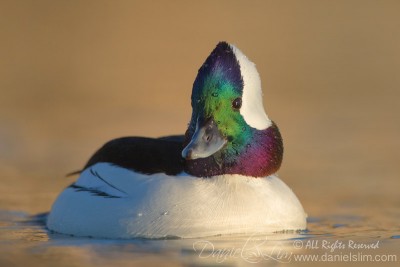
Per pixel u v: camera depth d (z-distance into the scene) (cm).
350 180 1522
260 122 1070
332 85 2464
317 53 2677
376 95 2380
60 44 2633
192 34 2727
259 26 2811
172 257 938
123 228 1039
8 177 1550
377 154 1752
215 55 1058
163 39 2688
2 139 1870
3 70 2459
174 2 2945
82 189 1118
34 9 2812
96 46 2636
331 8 2973
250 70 1065
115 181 1083
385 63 2619
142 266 898
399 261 951
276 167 1090
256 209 1055
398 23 2873
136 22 2802
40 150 1781
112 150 1131
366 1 3036
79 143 1844
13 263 921
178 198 1038
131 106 2212
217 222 1038
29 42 2642
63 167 1639
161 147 1106
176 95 2311
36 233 1113
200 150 1023
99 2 2886
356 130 1998
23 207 1311
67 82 2392
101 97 2284
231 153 1055
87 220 1070
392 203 1347
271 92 2391
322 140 1900
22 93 2300
